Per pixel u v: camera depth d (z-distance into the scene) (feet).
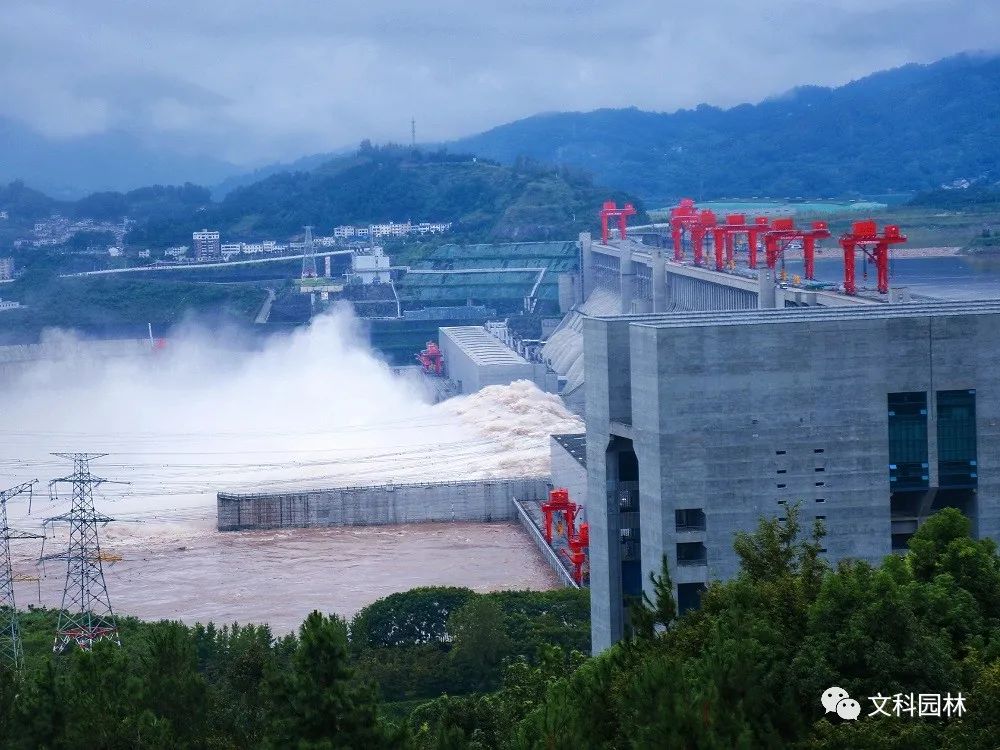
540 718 364.79
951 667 366.63
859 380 616.80
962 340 619.26
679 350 606.14
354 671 412.77
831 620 379.96
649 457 620.49
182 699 472.03
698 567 614.75
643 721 339.16
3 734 448.65
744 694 347.36
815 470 618.03
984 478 627.05
